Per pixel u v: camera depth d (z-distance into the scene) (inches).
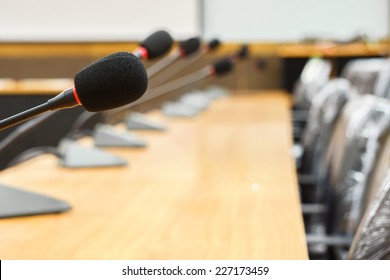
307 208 88.0
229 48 258.1
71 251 43.5
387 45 262.2
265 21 275.4
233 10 276.5
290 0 274.7
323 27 275.3
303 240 45.3
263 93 258.1
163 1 266.8
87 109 35.4
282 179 69.4
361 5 273.7
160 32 69.8
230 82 266.5
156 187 65.9
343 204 74.0
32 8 264.4
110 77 34.4
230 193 62.3
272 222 50.5
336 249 72.7
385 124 64.9
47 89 170.2
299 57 254.2
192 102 171.8
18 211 53.0
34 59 262.5
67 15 265.3
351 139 74.4
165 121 138.1
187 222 51.1
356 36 243.0
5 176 72.7
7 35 265.0
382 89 106.4
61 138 160.2
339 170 75.8
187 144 100.0
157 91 132.3
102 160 78.2
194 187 65.7
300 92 213.3
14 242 45.9
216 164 80.4
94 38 265.6
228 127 125.7
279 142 101.9
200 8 273.4
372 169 63.9
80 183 68.5
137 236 47.2
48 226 50.3
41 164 80.8
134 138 97.3
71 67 263.3
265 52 267.1
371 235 47.1
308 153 119.6
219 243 44.9
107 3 265.4
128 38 266.7
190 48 98.7
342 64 246.5
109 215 53.9
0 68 262.5
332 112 103.4
